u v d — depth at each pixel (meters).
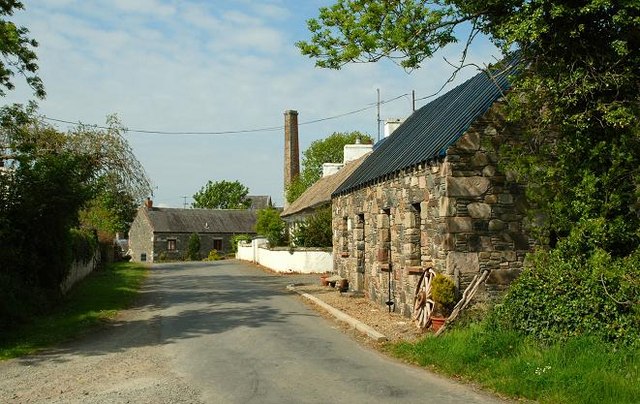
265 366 9.09
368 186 17.25
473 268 11.80
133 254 71.25
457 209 11.88
